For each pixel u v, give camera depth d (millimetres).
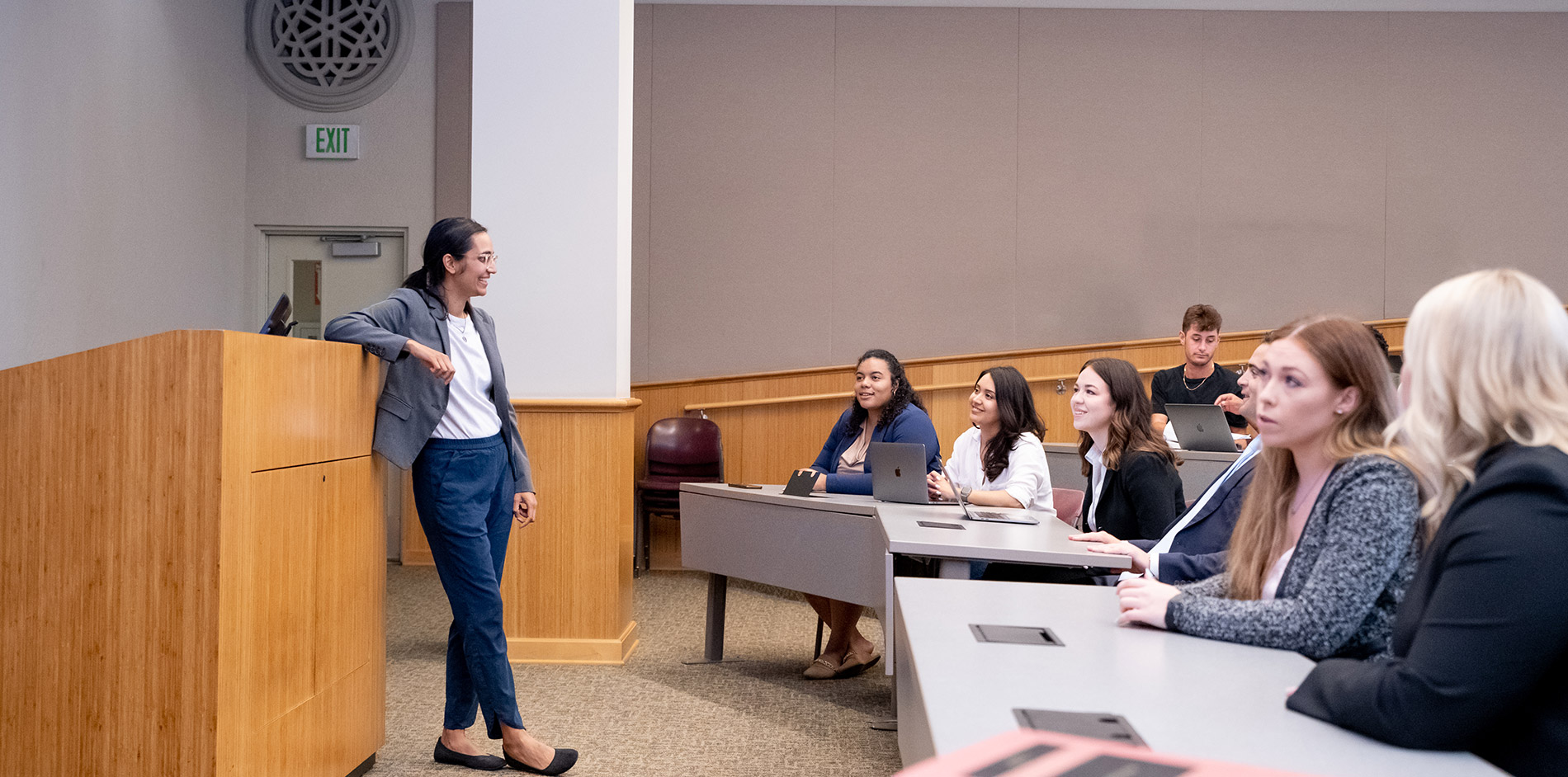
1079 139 6551
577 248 3889
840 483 3592
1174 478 2609
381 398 2553
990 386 3350
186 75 5516
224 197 5973
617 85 3889
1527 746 919
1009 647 1246
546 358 3889
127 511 1896
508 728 2617
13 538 1936
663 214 6551
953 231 6555
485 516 2633
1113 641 1292
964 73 6570
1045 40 6559
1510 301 1005
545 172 3885
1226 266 6508
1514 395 982
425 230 6285
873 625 4625
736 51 6574
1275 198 6516
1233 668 1170
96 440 1909
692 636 4375
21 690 1935
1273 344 1452
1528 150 6449
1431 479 1055
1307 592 1262
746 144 6562
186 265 5535
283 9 6246
